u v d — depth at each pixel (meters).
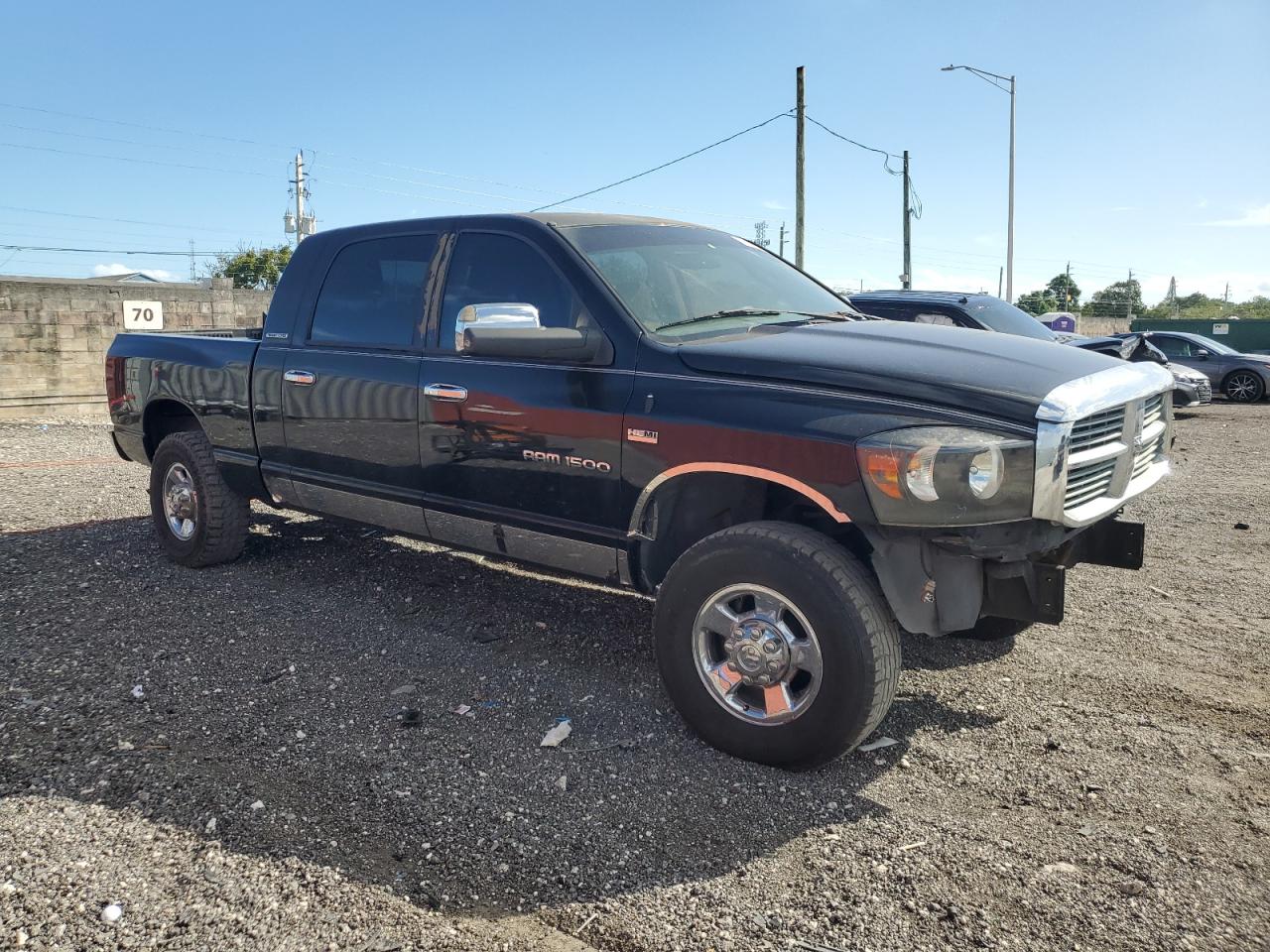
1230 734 3.64
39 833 2.91
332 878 2.71
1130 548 3.55
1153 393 3.65
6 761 3.36
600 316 3.81
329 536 6.57
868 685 3.11
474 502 4.23
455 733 3.62
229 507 5.62
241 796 3.14
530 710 3.83
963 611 3.20
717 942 2.44
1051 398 3.08
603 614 5.00
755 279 4.50
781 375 3.37
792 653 3.26
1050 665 4.34
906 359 3.35
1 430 14.16
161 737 3.56
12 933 2.46
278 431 5.09
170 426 6.10
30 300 16.34
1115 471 3.44
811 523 3.65
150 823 2.97
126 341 6.16
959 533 3.08
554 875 2.73
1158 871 2.75
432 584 5.49
